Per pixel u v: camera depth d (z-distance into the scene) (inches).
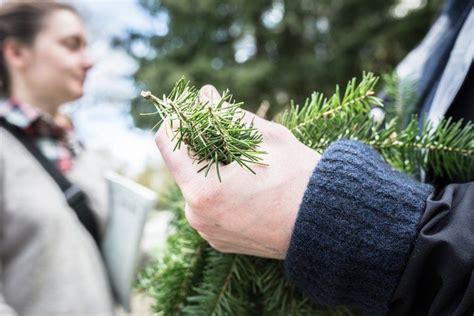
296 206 11.8
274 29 179.3
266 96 157.4
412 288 11.1
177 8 188.7
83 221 32.8
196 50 187.3
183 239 16.5
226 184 11.7
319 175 11.7
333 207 11.3
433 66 18.5
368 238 11.2
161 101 11.1
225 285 15.2
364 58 149.0
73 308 29.6
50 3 37.5
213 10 184.2
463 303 10.6
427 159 14.8
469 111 15.8
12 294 29.7
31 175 31.5
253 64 164.9
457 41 16.6
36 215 30.1
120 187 32.2
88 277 30.7
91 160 37.9
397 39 137.7
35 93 36.8
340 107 14.8
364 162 12.0
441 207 11.3
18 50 36.2
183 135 11.1
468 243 10.7
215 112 11.2
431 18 131.3
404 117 17.5
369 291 11.5
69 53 37.4
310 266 11.7
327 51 168.1
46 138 34.9
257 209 11.8
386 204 11.4
